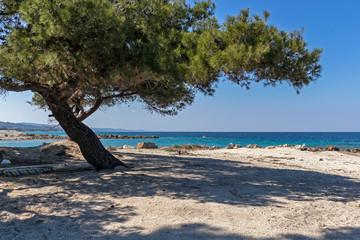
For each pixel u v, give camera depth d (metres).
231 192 5.70
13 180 6.40
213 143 42.56
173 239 3.30
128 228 3.67
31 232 3.50
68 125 7.68
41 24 5.38
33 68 6.02
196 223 3.86
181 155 14.44
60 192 5.48
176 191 5.72
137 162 10.32
